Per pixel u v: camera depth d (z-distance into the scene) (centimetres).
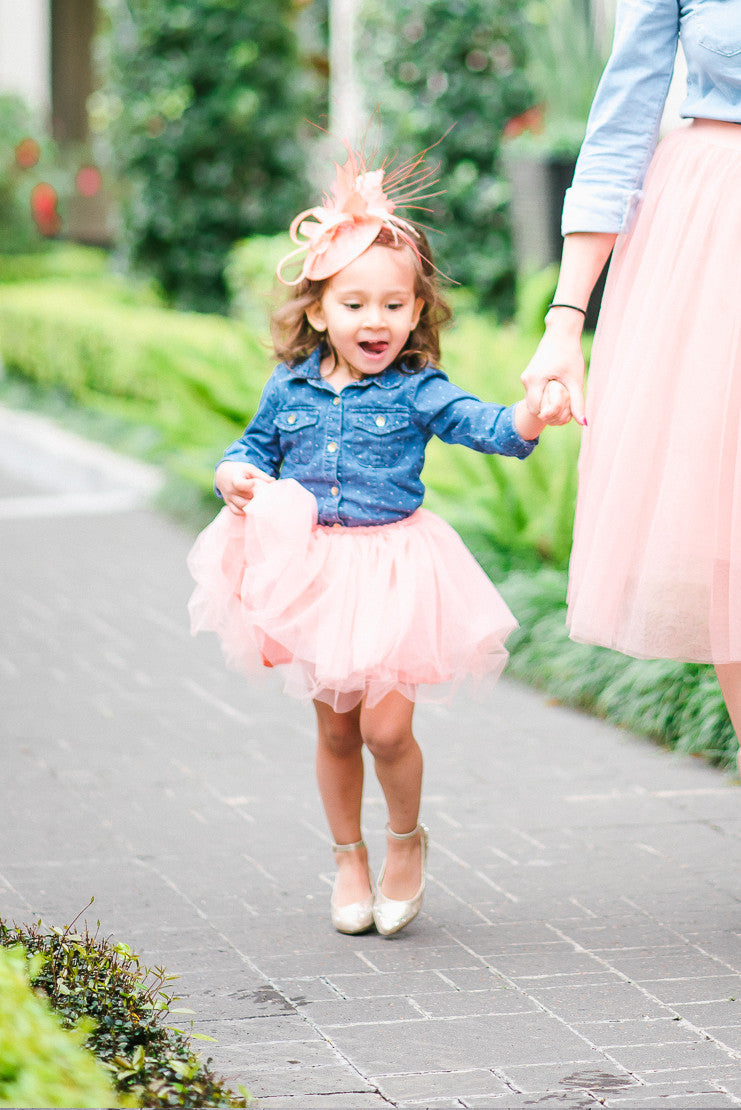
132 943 386
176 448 1116
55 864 443
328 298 381
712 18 355
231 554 391
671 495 360
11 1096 218
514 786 524
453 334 962
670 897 424
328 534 381
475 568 391
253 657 397
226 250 1597
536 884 434
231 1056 323
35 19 2322
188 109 1553
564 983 366
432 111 1340
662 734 569
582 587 378
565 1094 307
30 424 1434
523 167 1120
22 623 763
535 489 752
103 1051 289
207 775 534
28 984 280
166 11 1525
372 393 383
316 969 373
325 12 1839
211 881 433
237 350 1022
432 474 816
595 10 1212
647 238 373
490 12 1327
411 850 395
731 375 354
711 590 360
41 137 2130
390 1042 331
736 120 360
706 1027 340
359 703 391
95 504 1132
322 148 1627
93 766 542
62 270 2083
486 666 387
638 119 372
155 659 700
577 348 369
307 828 480
